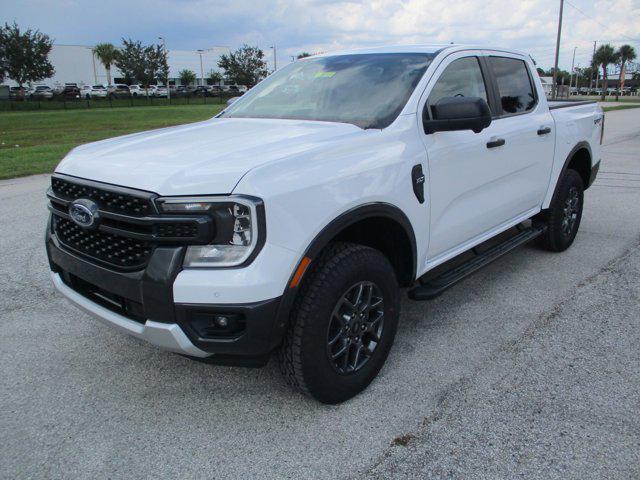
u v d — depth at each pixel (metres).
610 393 3.04
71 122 28.48
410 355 3.49
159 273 2.43
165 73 64.50
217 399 3.06
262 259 2.42
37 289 4.62
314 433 2.75
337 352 2.88
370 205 2.88
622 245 5.67
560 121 4.93
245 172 2.44
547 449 2.59
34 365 3.43
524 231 4.90
